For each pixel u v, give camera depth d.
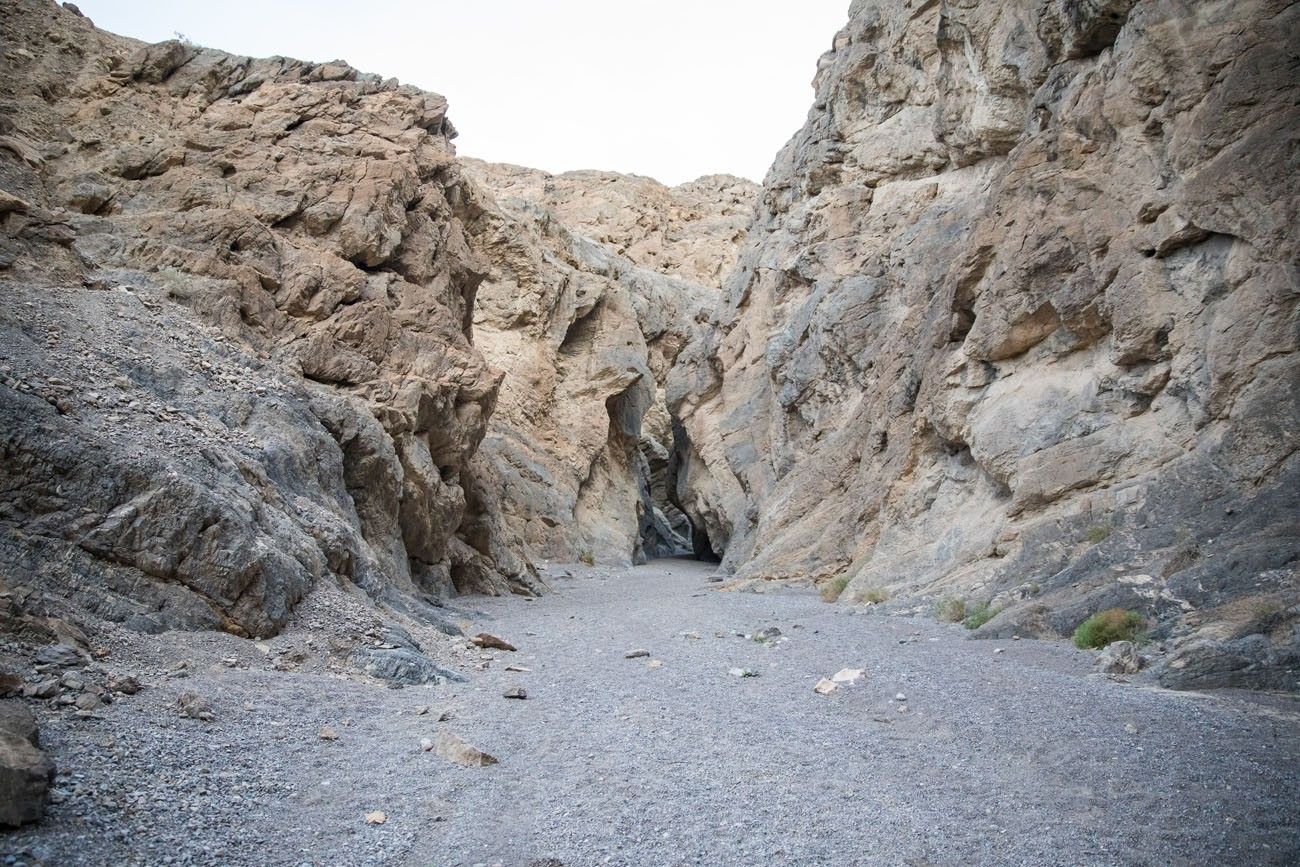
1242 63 15.59
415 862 5.71
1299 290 14.02
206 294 18.36
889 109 35.41
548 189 79.69
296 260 21.11
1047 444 17.83
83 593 9.23
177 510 10.35
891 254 31.86
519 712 9.63
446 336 24.41
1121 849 6.04
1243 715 8.71
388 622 12.86
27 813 5.17
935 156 33.00
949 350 22.59
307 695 9.25
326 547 13.95
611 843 6.10
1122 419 16.83
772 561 28.05
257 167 22.42
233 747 7.30
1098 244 17.80
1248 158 14.98
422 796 6.86
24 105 20.67
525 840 6.13
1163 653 11.13
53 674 7.66
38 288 14.94
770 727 9.10
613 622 17.97
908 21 34.22
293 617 11.43
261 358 18.52
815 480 30.25
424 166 26.41
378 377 21.42
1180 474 14.73
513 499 39.59
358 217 22.81
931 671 11.41
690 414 46.97
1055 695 9.78
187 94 23.70
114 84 22.45
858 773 7.62
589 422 47.28
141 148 20.92
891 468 24.34
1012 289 19.41
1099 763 7.63
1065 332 18.78
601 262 58.03
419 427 22.84
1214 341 14.90
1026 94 26.34
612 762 7.86
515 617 19.34
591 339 50.03
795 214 39.34
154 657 8.98
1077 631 12.55
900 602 18.30
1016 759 7.93
